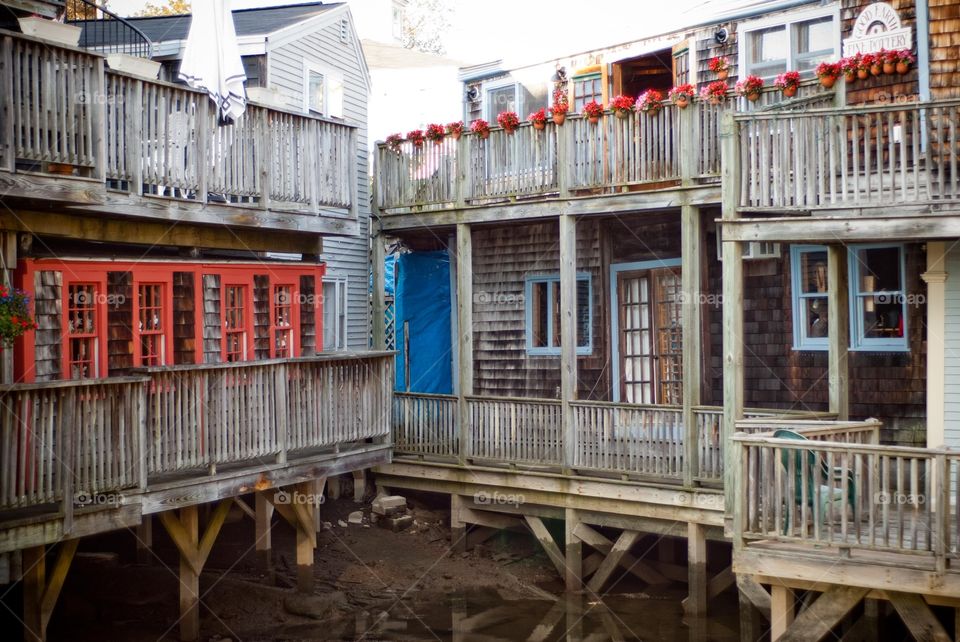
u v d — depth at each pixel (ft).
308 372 43.65
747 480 31.76
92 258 38.14
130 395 34.63
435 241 62.03
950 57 40.83
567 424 46.78
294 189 45.16
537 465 48.21
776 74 48.91
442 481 51.93
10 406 30.32
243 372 39.93
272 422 41.42
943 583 28.30
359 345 61.98
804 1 47.21
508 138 49.98
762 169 35.81
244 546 48.88
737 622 42.68
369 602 44.78
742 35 49.90
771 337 48.37
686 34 52.49
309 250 49.37
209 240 43.37
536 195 49.73
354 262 61.77
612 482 45.06
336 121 47.88
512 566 50.29
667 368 52.54
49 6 39.68
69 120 33.91
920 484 42.83
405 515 53.52
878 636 37.50
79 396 32.60
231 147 41.83
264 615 42.24
